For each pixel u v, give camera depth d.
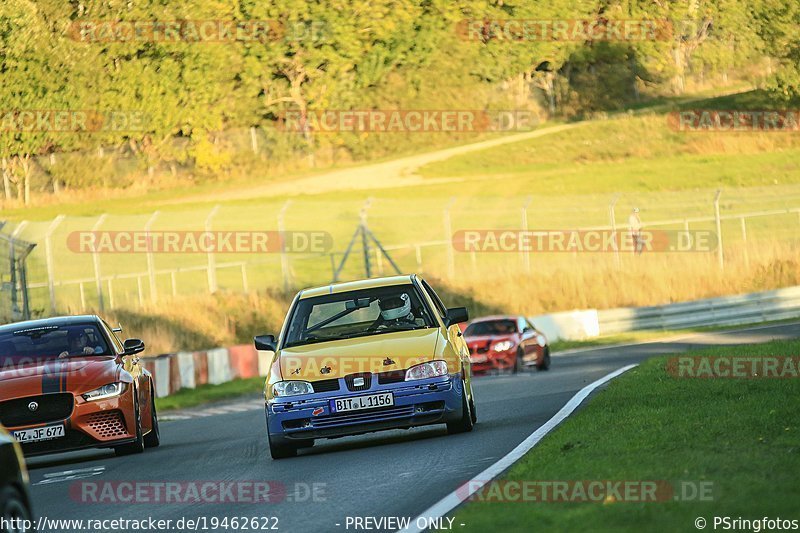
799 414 37.75
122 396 51.06
